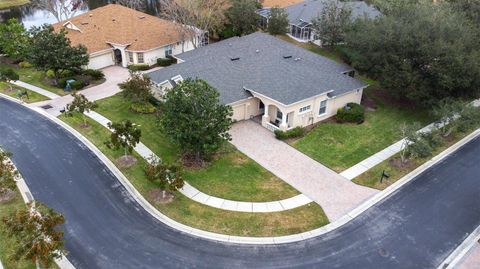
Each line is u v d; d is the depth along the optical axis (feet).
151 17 180.34
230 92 116.06
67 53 137.08
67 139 108.78
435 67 110.93
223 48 144.56
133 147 104.47
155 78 126.52
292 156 102.17
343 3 180.45
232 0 185.47
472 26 126.11
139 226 78.79
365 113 123.95
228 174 94.38
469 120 104.58
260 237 76.54
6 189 82.07
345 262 71.20
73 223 78.95
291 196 87.45
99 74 147.84
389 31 118.11
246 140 108.99
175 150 104.01
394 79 117.70
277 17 181.27
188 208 83.51
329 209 83.92
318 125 117.08
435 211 83.97
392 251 73.77
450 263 71.26
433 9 133.59
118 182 91.76
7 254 70.18
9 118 119.44
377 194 88.79
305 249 73.97
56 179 92.22
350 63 157.28
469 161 100.78
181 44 171.53
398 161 100.12
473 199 87.56
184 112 91.66
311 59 138.41
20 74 153.89
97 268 68.90
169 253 72.49
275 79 120.06
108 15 176.35
